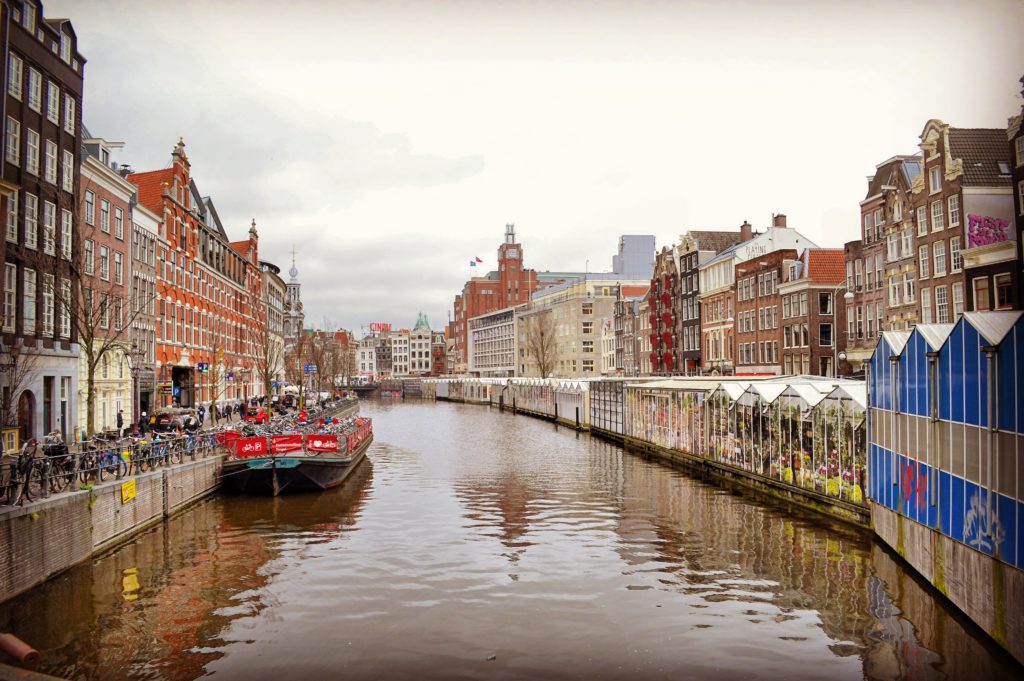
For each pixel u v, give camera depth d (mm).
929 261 42406
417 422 86375
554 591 18969
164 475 26953
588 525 26781
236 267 76000
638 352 102750
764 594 18562
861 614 17016
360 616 17203
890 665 14320
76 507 20109
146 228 45906
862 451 24922
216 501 31703
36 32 30625
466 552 22922
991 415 14555
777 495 31562
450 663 14570
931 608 17250
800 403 29328
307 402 79688
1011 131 28438
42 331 30953
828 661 14562
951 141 40188
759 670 14203
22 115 29484
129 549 22953
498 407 123062
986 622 15094
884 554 21781
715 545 23500
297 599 18406
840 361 55281
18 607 16922
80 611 17562
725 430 37375
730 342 72688
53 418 32156
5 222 26594
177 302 53312
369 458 48656
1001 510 14281
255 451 34438
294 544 24016
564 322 132625
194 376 57750
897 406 20938
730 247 79688
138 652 15188
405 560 22016
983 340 14922
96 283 35375
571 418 77312
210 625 16672
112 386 39188
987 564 15016
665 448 47125
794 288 59656
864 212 50219
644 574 20406
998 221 37062
